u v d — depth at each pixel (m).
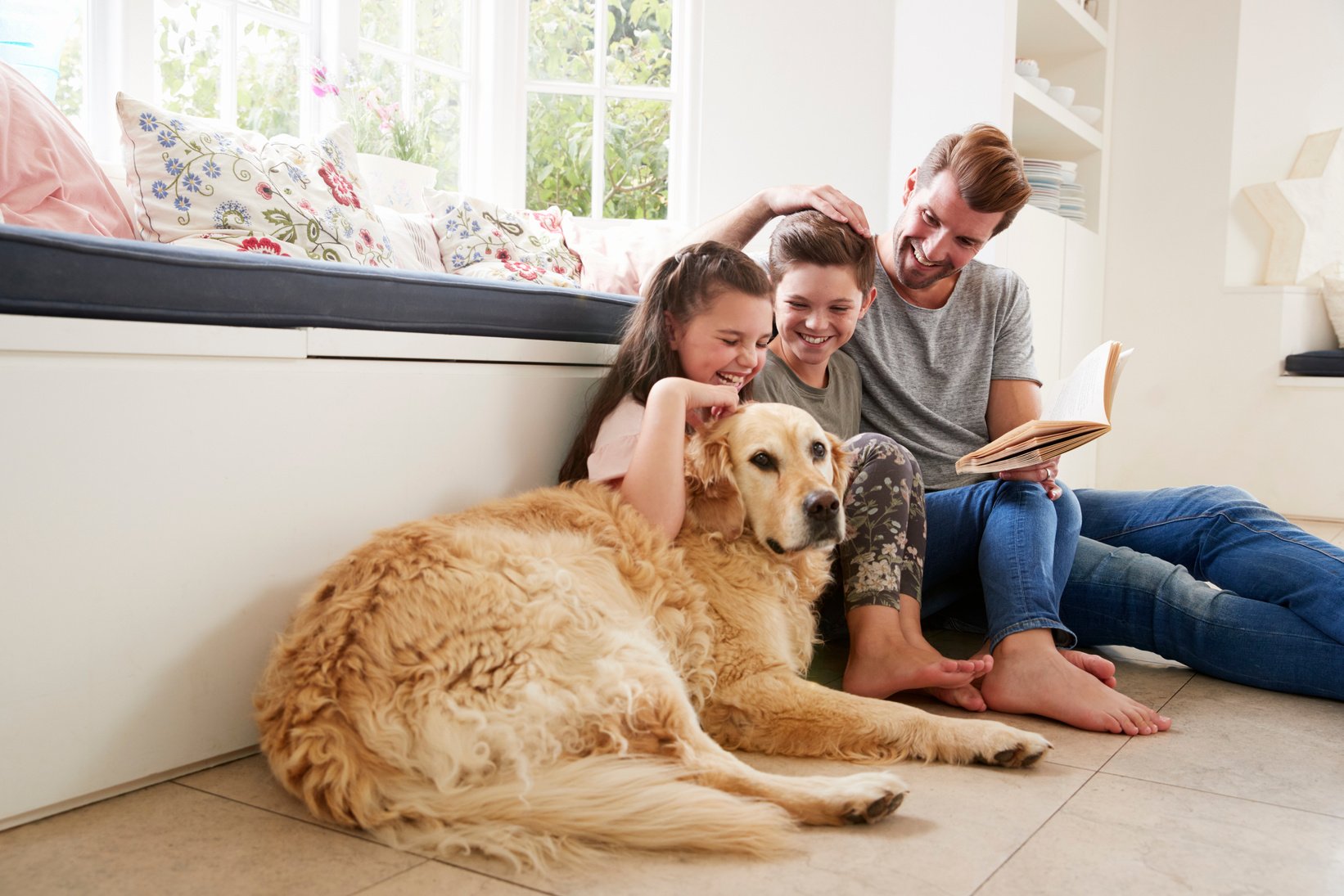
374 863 0.99
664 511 1.43
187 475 1.16
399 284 1.40
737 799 1.04
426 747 1.02
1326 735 1.44
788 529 1.40
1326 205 4.48
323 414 1.31
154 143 2.12
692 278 1.58
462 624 1.06
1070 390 1.85
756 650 1.38
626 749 1.09
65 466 1.05
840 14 3.67
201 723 1.20
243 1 2.87
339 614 1.08
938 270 1.96
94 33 2.46
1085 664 1.57
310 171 2.39
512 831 1.00
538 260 3.02
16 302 1.00
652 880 0.96
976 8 3.50
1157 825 1.10
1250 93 4.47
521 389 1.61
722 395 1.51
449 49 3.59
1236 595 1.72
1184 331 4.59
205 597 1.19
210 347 1.17
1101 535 2.00
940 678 1.43
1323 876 0.98
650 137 3.80
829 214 1.85
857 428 1.97
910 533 1.60
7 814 1.04
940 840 1.06
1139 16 4.62
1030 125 4.13
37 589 1.04
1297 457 4.33
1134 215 4.68
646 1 3.73
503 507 1.35
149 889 0.93
